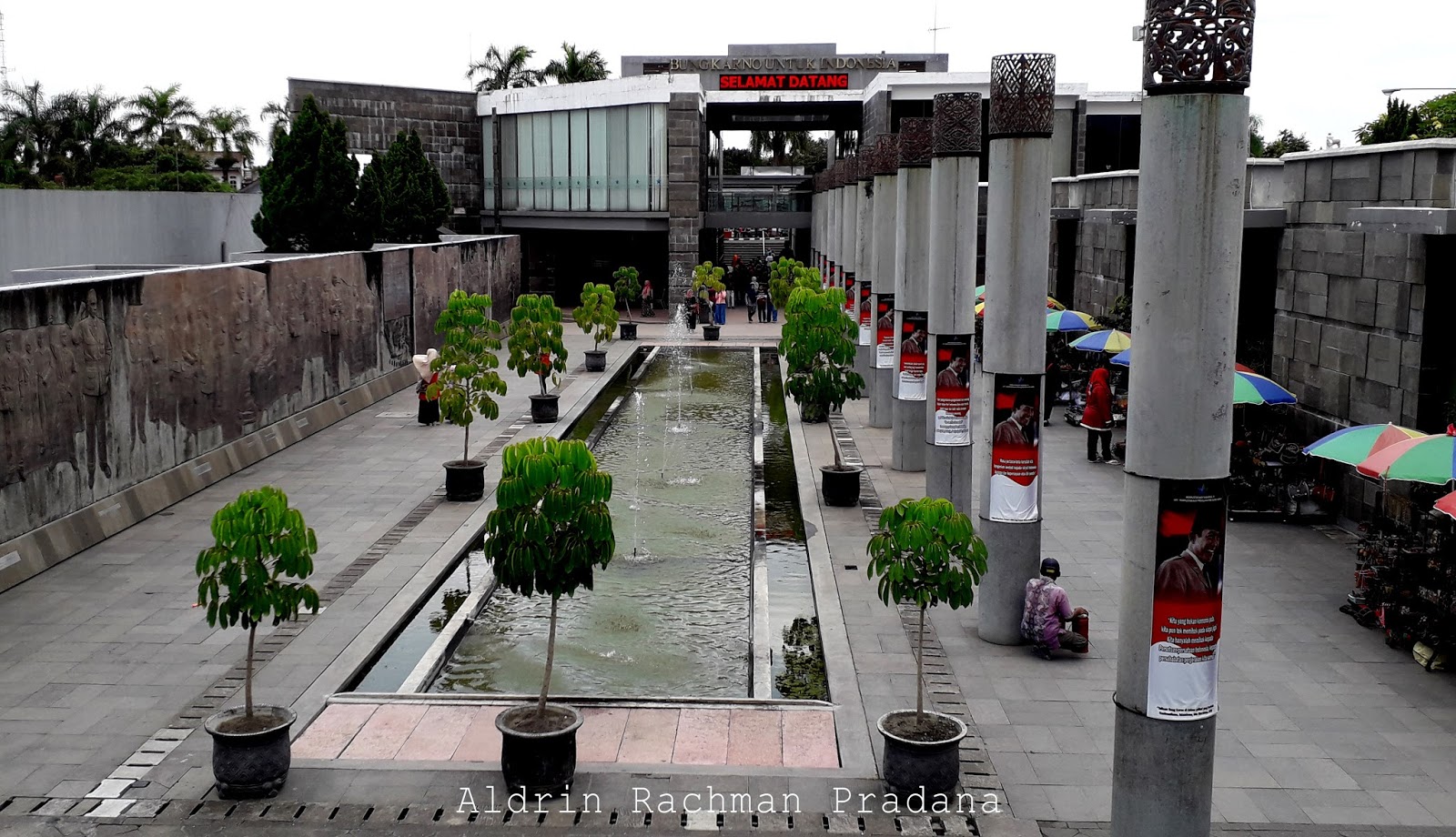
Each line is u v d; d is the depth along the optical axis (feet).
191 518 62.08
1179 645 27.68
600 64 227.40
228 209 115.14
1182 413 26.99
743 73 185.57
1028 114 43.42
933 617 48.08
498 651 45.93
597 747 36.27
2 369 51.08
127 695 39.88
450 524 61.41
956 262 59.67
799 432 88.48
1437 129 124.67
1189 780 28.19
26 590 50.49
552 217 186.50
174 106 218.18
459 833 31.22
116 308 60.39
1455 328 53.67
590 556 32.81
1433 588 43.16
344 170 104.06
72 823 31.60
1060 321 91.40
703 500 70.08
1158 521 27.45
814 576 53.57
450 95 192.44
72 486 56.44
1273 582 52.16
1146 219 26.99
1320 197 63.36
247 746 32.55
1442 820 31.94
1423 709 39.14
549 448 32.94
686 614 50.39
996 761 35.29
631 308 189.16
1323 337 63.26
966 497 60.34
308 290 85.46
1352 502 59.98
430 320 115.03
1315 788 33.71
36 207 87.51
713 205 185.06
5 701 39.37
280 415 81.00
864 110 177.47
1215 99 26.03
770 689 41.37
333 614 47.91
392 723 37.86
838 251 127.65
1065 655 43.80
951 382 59.52
